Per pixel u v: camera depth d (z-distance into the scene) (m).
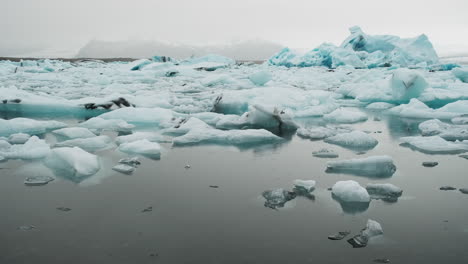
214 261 1.49
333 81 12.46
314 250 1.58
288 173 2.71
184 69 17.28
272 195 2.19
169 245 1.63
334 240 1.67
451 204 2.11
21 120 4.42
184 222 1.86
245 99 6.36
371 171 2.76
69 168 2.68
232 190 2.34
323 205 2.09
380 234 1.72
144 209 2.03
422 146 3.54
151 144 3.39
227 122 4.81
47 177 2.55
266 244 1.64
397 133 4.36
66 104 6.00
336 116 5.54
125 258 1.51
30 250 1.57
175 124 4.75
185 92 10.02
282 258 1.52
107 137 3.80
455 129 4.25
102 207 2.05
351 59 20.22
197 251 1.58
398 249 1.59
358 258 1.52
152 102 6.58
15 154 3.07
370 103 7.71
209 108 6.58
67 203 2.11
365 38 22.95
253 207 2.06
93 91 9.32
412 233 1.74
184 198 2.20
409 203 2.13
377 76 9.98
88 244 1.63
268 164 2.97
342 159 3.14
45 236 1.71
